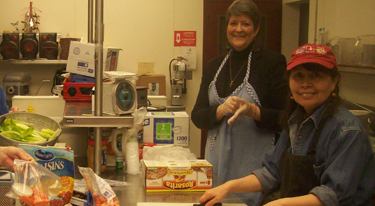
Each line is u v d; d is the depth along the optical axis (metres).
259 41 4.68
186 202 1.41
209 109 2.15
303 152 1.37
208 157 2.23
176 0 4.53
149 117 2.15
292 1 4.43
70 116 1.54
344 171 1.21
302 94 1.32
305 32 4.56
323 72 1.28
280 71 2.12
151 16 4.50
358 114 2.37
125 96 1.62
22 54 3.87
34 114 1.82
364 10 3.10
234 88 2.14
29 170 1.12
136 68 4.52
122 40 4.46
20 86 3.90
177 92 4.43
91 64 2.21
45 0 4.25
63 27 4.29
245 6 2.09
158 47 4.54
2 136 1.56
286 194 1.41
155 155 1.79
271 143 2.10
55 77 3.97
